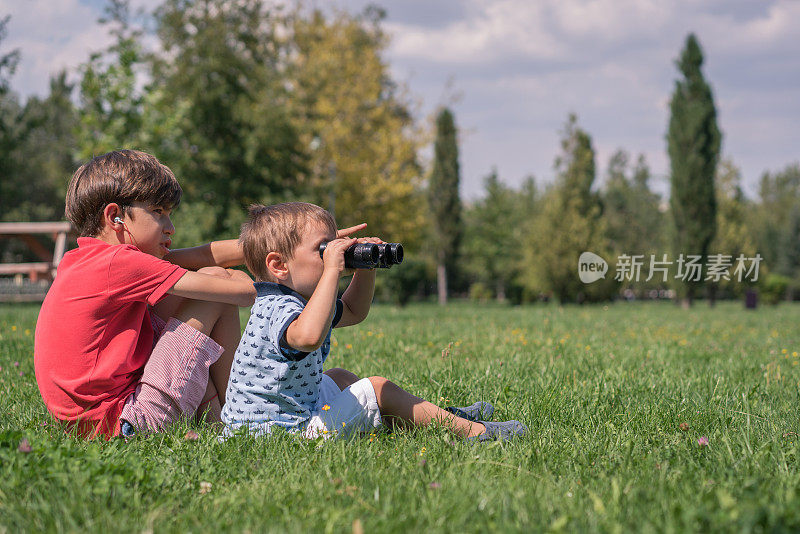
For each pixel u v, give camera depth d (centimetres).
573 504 182
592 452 240
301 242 232
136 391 248
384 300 2764
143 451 227
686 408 334
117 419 246
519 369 463
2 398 341
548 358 559
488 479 203
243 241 242
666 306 3259
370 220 2753
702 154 3069
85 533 162
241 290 241
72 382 237
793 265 6181
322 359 252
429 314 1588
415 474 210
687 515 160
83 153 1553
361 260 222
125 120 1603
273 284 240
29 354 546
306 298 239
